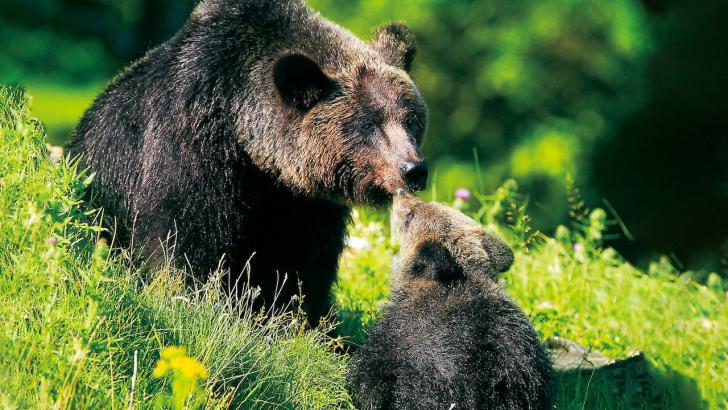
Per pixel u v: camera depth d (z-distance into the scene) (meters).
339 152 11.88
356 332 13.20
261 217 12.19
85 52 57.91
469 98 43.16
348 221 13.36
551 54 42.53
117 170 12.33
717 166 37.25
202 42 12.10
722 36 38.28
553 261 16.16
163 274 10.70
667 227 36.69
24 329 8.07
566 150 39.81
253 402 9.16
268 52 12.13
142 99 12.31
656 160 38.66
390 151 11.70
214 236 11.69
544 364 9.98
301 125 11.91
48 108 47.91
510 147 41.91
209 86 11.84
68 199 8.91
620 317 14.90
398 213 11.12
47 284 8.31
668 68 39.62
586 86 42.53
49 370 7.59
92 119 12.98
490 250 10.69
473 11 43.38
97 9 60.09
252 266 12.29
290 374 9.70
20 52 56.12
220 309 10.37
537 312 14.21
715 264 33.78
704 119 37.97
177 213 11.60
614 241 36.50
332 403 9.97
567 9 42.50
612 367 12.59
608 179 39.53
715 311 15.74
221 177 11.76
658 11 39.94
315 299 12.89
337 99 11.95
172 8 56.25
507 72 41.81
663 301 15.80
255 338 10.05
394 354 9.91
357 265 15.35
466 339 9.72
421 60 43.41
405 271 10.59
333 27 12.69
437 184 40.56
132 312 9.15
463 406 9.48
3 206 8.98
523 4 43.00
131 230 12.15
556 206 38.72
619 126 40.59
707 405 12.47
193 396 8.43
